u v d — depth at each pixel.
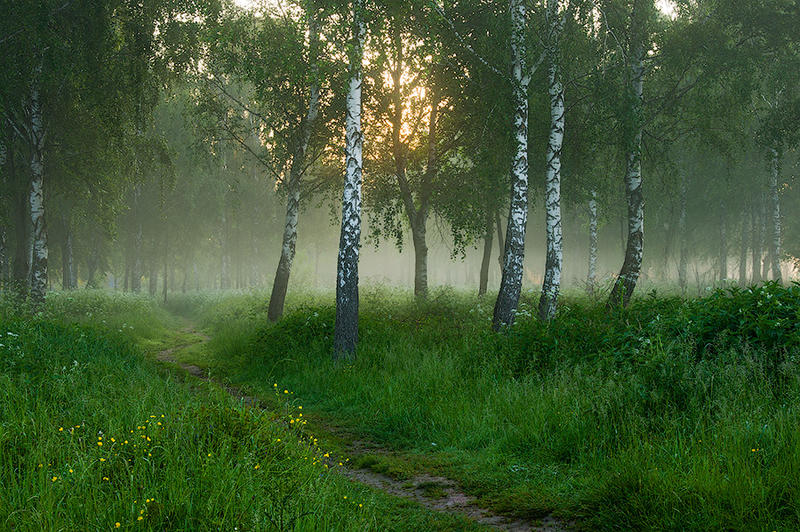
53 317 16.67
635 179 15.11
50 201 26.19
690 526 3.96
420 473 5.98
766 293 7.35
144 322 21.19
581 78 14.48
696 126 16.89
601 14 14.95
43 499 3.87
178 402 6.74
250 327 17.25
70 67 15.65
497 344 9.56
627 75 14.79
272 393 10.02
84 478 4.14
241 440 5.36
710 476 4.32
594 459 5.51
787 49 17.11
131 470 4.56
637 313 9.33
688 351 6.72
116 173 21.12
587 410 6.29
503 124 13.50
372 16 11.55
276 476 4.71
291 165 18.70
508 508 4.89
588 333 8.84
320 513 4.05
